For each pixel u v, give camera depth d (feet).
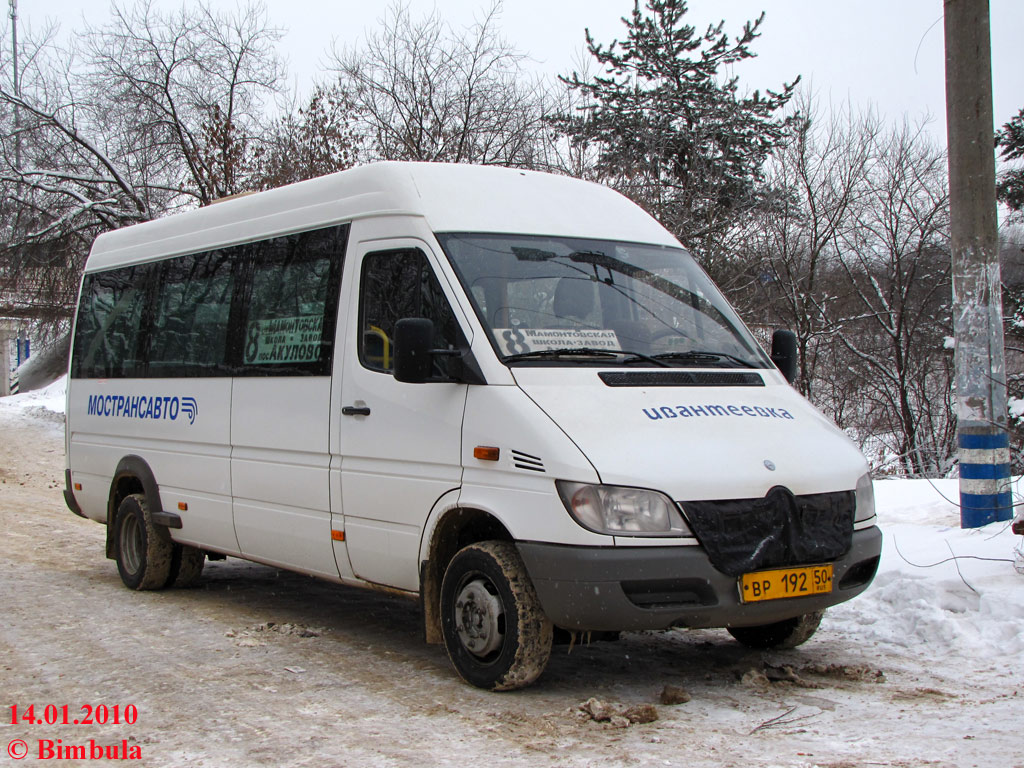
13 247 78.48
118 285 31.37
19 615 25.55
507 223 20.80
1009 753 14.35
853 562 18.01
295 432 22.71
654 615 16.39
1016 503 26.58
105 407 30.89
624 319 20.20
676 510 16.53
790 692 18.03
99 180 80.43
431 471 19.17
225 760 14.90
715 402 18.78
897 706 16.94
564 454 16.83
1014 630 20.40
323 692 18.42
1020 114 67.56
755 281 60.95
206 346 26.50
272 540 23.71
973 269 28.19
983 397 27.99
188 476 26.73
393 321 20.44
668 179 65.92
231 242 26.27
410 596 20.15
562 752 14.88
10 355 115.55
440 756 14.84
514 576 17.48
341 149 75.00
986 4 28.19
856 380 62.75
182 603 27.20
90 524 43.42
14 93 80.69
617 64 79.51
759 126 67.67
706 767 14.10
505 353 18.48
